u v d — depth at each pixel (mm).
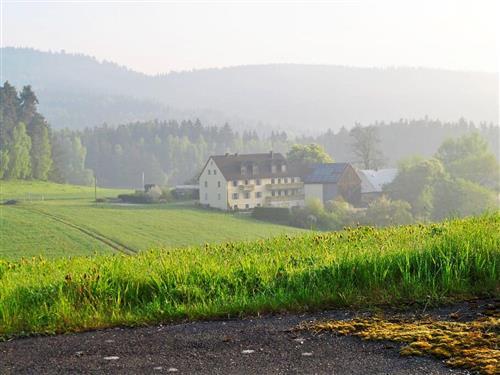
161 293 9977
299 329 8078
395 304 9102
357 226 16531
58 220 90125
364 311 8914
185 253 14508
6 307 9305
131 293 10023
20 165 161375
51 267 13383
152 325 8758
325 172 121000
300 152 129750
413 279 9719
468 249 10438
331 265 10438
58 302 9562
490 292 9352
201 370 6738
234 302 9328
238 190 115500
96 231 83438
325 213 90000
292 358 7004
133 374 6695
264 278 10352
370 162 129750
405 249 10953
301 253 12586
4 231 80312
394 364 6660
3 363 7238
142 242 77812
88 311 9352
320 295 9461
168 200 121000
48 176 176875
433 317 8414
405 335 7492
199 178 118625
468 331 7594
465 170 107938
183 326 8586
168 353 7371
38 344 8000
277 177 119875
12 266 14039
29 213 94875
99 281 10141
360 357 6918
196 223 93625
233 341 7730
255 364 6863
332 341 7531
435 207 95375
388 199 97750
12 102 185250
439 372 6375
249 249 14695
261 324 8492
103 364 7062
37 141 178250
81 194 139250
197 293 9891
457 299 9125
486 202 93562
